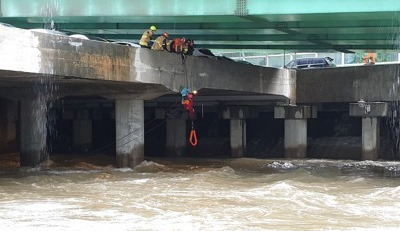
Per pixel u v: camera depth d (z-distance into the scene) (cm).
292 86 3325
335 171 2670
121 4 2364
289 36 3039
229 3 2248
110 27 2847
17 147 3578
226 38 3130
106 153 3669
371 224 1359
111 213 1487
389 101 3080
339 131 3684
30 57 1886
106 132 4238
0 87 2603
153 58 2367
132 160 2591
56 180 2191
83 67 2078
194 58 2588
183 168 2750
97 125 4262
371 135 3122
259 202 1678
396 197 1809
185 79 2538
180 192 1891
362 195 1852
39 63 1917
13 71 1847
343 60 4512
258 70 3039
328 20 2391
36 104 2684
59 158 3238
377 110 3084
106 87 2512
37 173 2453
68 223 1347
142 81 2320
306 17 2286
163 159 3278
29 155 2681
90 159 3161
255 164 3036
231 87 2825
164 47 2431
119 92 2539
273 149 3666
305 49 3462
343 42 3139
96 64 2127
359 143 3469
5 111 3475
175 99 3369
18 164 2884
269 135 3912
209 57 2695
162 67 2412
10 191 1888
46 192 1870
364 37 2931
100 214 1470
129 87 2488
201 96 3422
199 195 1819
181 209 1554
